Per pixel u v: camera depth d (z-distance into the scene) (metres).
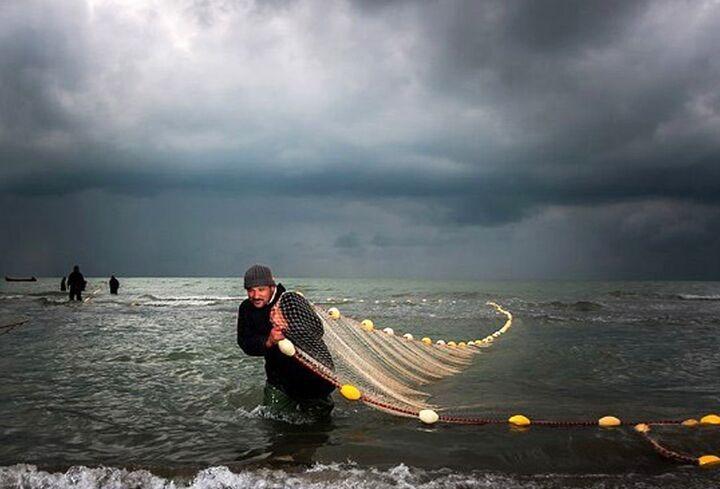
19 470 4.38
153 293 47.03
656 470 4.45
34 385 7.77
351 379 6.38
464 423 5.77
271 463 4.53
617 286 79.12
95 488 4.08
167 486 4.09
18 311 23.81
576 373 8.99
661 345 12.61
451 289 61.25
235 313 22.58
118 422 5.88
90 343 12.46
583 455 4.79
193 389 7.49
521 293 48.44
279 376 6.03
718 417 5.78
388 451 4.81
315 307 6.48
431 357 9.26
